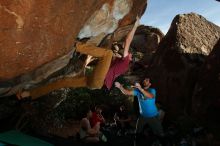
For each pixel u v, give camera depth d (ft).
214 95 27.07
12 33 11.94
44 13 12.40
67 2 12.98
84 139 24.07
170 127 27.66
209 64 29.14
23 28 12.13
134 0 17.11
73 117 31.42
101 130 27.94
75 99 32.17
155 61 37.37
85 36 16.55
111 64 17.37
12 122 22.54
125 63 17.38
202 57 33.96
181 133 26.32
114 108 32.78
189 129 26.66
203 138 25.13
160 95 34.09
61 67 16.90
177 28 36.88
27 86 17.63
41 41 13.20
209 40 37.76
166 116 31.76
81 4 13.75
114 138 26.40
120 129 28.27
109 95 33.91
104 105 32.63
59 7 12.79
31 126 23.39
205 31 38.78
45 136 22.44
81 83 17.85
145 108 24.72
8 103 22.45
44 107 24.84
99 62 16.69
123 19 17.61
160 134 24.91
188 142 24.67
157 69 35.99
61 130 26.91
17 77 14.69
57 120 26.66
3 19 11.37
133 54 53.36
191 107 29.58
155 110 24.89
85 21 15.17
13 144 18.38
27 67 13.82
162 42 38.27
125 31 18.78
